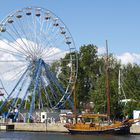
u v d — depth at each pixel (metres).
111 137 118.50
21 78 143.00
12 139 112.75
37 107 178.62
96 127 129.62
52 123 148.62
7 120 159.12
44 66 143.00
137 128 130.75
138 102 166.00
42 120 160.88
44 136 123.75
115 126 127.69
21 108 161.62
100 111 161.50
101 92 162.12
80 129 131.75
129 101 164.50
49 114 162.25
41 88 156.50
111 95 158.62
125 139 110.44
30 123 150.50
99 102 161.75
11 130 152.88
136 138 114.12
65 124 138.12
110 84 161.00
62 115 148.25
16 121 160.00
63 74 181.12
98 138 114.75
